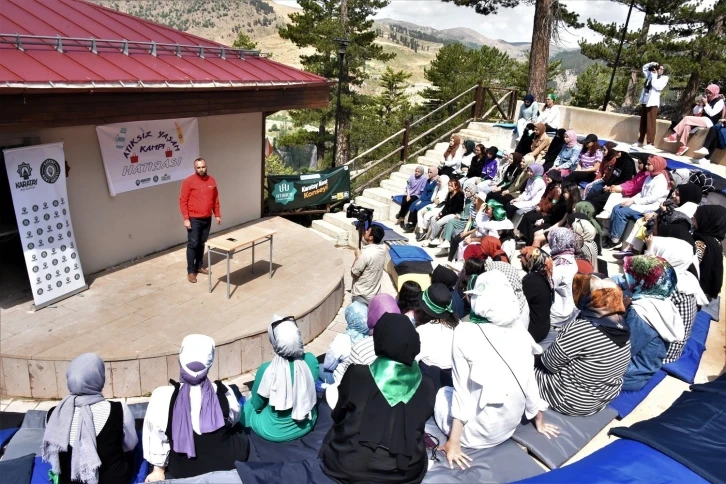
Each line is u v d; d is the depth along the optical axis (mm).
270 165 25766
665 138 11594
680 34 22219
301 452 3701
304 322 6566
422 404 2893
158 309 6355
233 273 7586
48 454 3141
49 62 5926
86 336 5637
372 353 3748
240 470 3139
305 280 7488
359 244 9867
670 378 4715
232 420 3500
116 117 6316
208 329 5953
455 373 3314
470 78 29828
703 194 8312
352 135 31297
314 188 11320
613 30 23078
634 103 26047
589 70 30828
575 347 3697
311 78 9305
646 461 3211
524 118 13219
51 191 6137
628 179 8680
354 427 2859
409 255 8648
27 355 5172
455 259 8422
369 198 12148
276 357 3734
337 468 2947
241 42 35625
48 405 5203
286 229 9672
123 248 7586
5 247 6988
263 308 6547
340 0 30719
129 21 8414
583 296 3844
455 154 11695
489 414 3299
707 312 6012
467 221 8945
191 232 7043
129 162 7293
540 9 15484
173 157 7934
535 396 3426
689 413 3807
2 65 5453
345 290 8344
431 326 4367
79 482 3209
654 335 4406
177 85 6785
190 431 3336
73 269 6527
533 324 4711
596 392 3807
